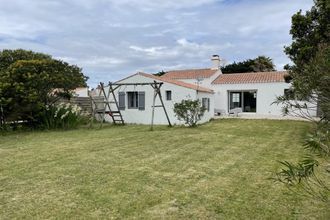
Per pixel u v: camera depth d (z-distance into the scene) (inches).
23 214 176.4
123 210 182.1
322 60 125.8
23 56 725.9
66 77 617.9
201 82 1036.5
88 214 176.4
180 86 712.4
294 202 193.5
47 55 795.4
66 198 201.0
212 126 645.9
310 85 127.5
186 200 197.9
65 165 289.4
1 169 275.9
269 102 940.0
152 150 366.0
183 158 321.1
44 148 383.2
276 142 429.1
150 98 741.3
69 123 625.6
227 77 1068.5
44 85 584.4
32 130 585.9
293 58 497.4
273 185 226.8
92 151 360.2
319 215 174.6
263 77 989.8
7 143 427.5
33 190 217.2
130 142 426.0
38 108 578.6
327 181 222.1
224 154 342.6
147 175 255.0
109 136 491.2
